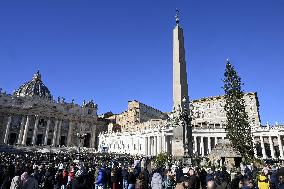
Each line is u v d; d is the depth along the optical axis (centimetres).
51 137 10388
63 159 4322
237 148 3722
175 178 1462
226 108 4547
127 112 10875
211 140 7912
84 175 1229
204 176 1416
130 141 8681
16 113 9806
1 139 9338
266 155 7231
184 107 2981
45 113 10356
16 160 3362
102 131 11525
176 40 3269
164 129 7456
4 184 1383
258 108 8706
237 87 4512
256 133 7375
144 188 980
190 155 2808
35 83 12331
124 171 1770
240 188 1076
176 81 3098
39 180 1736
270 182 1124
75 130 10919
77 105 11225
